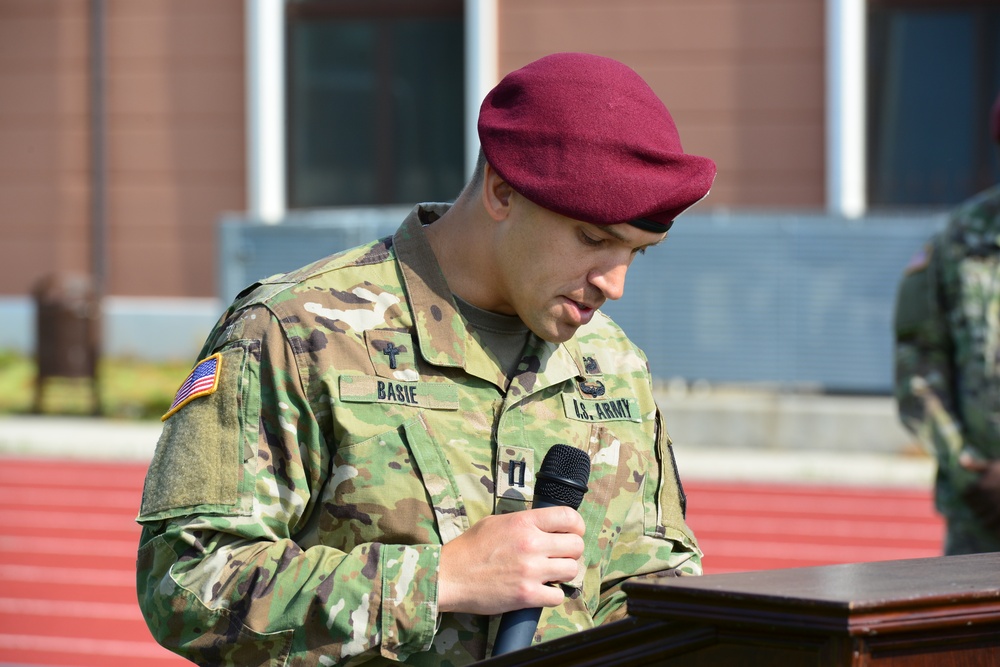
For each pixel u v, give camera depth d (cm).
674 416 1906
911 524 1557
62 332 2127
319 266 379
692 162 345
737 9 2327
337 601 335
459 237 376
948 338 684
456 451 362
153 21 2506
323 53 2506
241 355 356
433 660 352
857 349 1900
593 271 350
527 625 340
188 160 2509
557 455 360
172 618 341
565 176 337
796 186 2320
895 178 2342
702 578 264
